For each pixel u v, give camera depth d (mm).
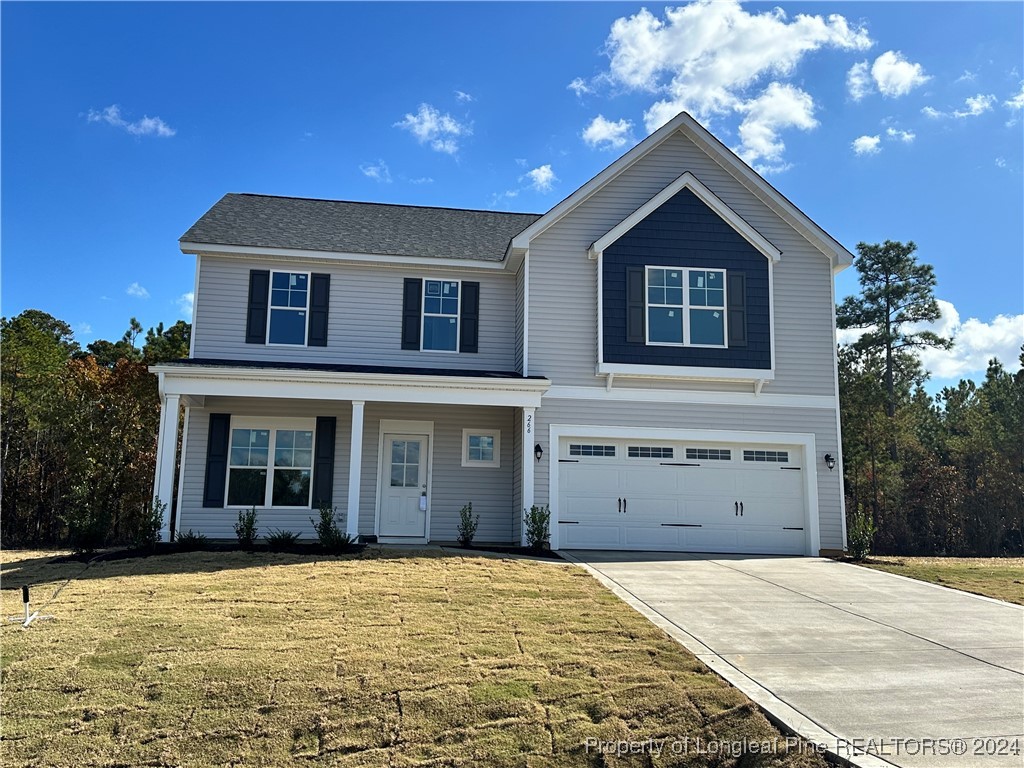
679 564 14195
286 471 17250
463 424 17875
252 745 6477
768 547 16688
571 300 16812
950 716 6707
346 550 13750
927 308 37625
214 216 18562
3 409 22578
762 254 17203
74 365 22891
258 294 17484
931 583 13258
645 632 8977
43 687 7262
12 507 22656
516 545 16609
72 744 6426
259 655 7977
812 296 17516
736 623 9734
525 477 15977
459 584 11195
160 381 14836
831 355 17359
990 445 29344
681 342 16688
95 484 21094
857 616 10484
